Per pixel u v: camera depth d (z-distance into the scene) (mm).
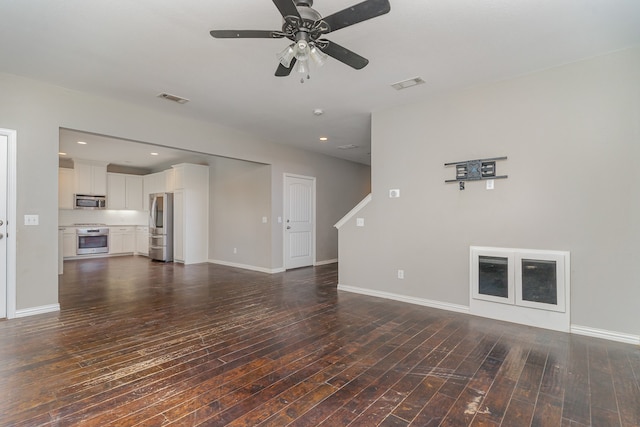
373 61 3016
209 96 3871
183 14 2314
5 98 3291
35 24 2418
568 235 3074
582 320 3004
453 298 3740
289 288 4855
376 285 4395
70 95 3680
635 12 2262
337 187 7773
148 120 4324
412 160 4062
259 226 6453
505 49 2805
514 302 3318
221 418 1761
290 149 6602
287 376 2225
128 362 2416
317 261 7230
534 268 3217
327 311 3699
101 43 2703
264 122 4945
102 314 3559
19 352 2572
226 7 2236
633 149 2789
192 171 7398
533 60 3008
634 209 2787
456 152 3721
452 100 3754
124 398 1943
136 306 3877
